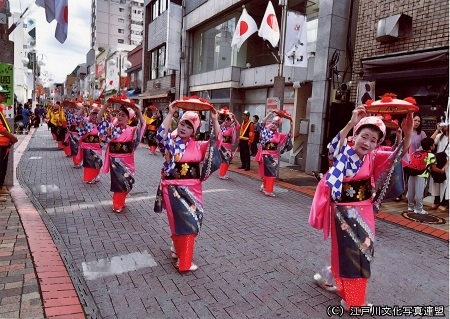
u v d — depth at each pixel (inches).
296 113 479.2
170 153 148.5
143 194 286.7
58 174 356.2
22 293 124.3
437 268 168.1
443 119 281.4
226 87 603.5
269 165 299.4
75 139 390.6
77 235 190.4
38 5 279.1
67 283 133.4
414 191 261.1
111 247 176.2
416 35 311.6
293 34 361.7
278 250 181.5
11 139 252.5
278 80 356.8
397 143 123.4
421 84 310.2
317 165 400.5
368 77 342.6
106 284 139.2
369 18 355.9
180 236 147.7
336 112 385.4
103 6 2652.6
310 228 218.8
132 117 230.1
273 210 257.3
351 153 121.2
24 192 268.4
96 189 297.7
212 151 148.6
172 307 125.1
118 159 226.5
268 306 128.6
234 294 136.1
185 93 741.3
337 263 124.0
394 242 200.7
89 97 1908.2
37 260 150.1
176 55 732.7
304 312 125.6
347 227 121.5
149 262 160.7
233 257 170.6
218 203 270.4
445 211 263.9
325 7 391.9
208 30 680.4
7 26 271.7
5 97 263.6
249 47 591.8
